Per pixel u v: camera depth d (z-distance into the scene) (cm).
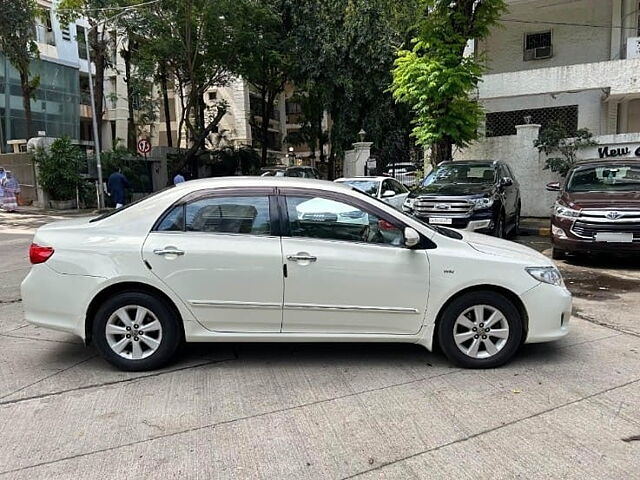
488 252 462
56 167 2100
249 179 479
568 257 976
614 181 968
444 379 436
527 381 429
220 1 2217
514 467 307
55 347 525
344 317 453
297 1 2511
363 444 335
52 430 356
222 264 447
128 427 360
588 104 1762
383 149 2639
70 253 453
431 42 1297
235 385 428
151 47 2412
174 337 458
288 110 4866
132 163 2470
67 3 2175
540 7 1911
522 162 1578
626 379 429
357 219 460
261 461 317
